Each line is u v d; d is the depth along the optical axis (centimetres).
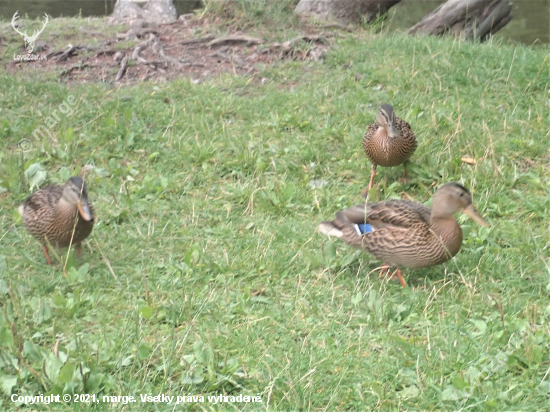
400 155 720
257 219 704
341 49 858
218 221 704
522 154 747
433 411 616
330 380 625
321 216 706
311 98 795
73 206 666
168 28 897
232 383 624
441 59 832
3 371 623
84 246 684
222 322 647
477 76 817
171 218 704
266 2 902
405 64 829
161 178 723
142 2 1056
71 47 855
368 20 1015
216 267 671
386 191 725
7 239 688
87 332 642
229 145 752
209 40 871
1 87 796
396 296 660
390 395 618
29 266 673
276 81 825
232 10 899
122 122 771
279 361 630
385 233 663
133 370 625
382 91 807
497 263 672
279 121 773
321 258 676
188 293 656
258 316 649
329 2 994
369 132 726
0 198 715
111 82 826
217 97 797
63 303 648
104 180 730
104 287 663
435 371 625
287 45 857
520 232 690
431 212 663
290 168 738
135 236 690
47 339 638
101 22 952
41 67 841
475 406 615
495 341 636
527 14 1194
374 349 637
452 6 967
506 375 625
